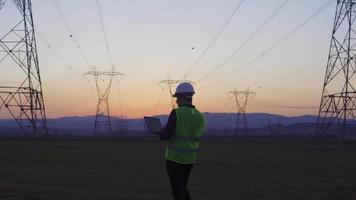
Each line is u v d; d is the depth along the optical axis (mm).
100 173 23484
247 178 22188
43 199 14203
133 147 55938
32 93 59656
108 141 74438
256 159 36812
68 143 64250
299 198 15742
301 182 20734
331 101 63875
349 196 16344
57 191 15938
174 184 8828
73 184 18578
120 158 36094
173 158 8750
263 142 75688
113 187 17719
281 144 67812
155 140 79938
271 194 16609
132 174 23188
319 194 16797
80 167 27156
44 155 38562
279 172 25875
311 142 73500
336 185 19656
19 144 57781
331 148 56438
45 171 24109
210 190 17391
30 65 58781
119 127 154375
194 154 8867
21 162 30609
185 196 9133
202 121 8883
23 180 19672
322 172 26125
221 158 37719
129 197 14852
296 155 42688
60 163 30219
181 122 8680
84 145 59094
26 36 57781
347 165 31297
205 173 24547
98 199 14391
